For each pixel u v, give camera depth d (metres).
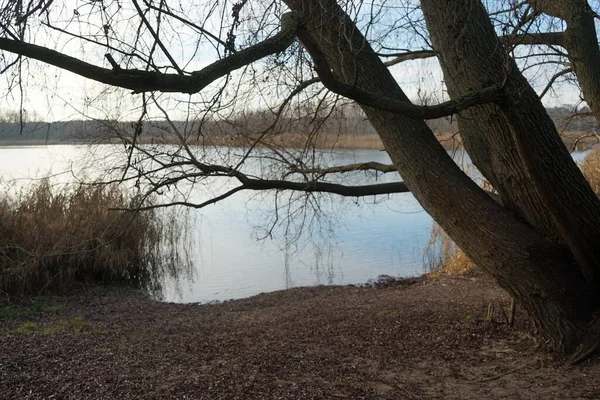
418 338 6.18
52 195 11.47
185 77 2.91
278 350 5.96
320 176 6.40
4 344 6.37
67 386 4.82
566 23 5.36
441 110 3.96
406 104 3.87
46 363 5.51
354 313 7.99
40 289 10.34
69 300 10.08
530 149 4.45
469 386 4.79
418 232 16.83
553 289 4.99
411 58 6.07
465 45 4.76
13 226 10.46
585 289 5.07
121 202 11.73
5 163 16.92
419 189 5.19
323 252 14.21
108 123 5.79
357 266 13.09
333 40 4.75
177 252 13.98
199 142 5.91
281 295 10.48
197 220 18.75
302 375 5.11
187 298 10.81
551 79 5.39
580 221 4.92
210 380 4.95
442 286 9.93
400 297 9.16
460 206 5.04
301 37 3.44
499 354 5.45
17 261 9.97
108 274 11.77
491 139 5.02
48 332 7.25
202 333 7.24
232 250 14.83
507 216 5.06
